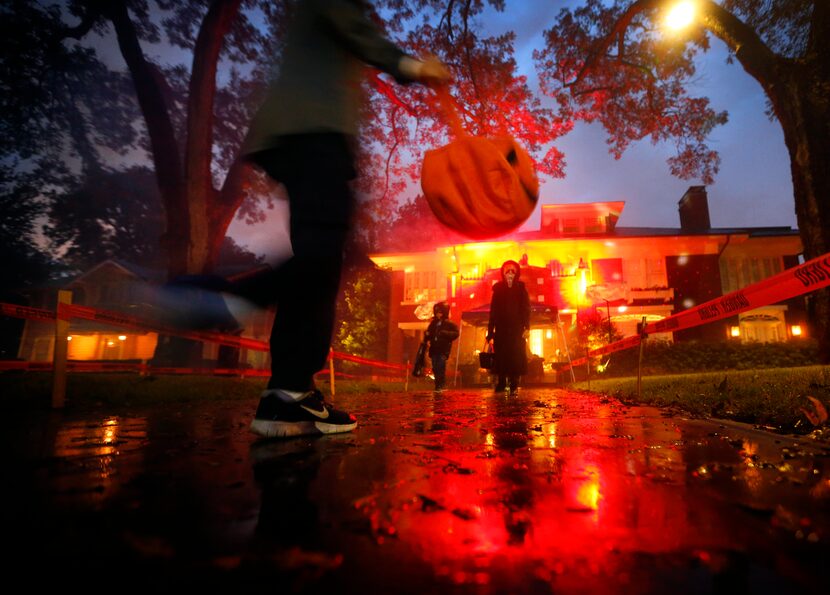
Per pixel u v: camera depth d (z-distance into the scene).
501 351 6.80
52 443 1.83
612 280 22.66
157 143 11.34
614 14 12.60
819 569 0.62
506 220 1.92
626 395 5.18
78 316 4.00
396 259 25.36
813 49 7.16
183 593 0.54
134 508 0.90
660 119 13.91
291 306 1.94
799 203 7.23
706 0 8.35
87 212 19.42
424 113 12.23
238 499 0.98
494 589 0.56
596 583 0.58
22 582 0.57
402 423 2.64
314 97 1.90
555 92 14.29
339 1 1.93
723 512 0.88
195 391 5.43
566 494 1.03
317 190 1.88
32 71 12.46
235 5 11.24
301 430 2.00
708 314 4.16
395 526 0.80
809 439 1.86
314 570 0.61
